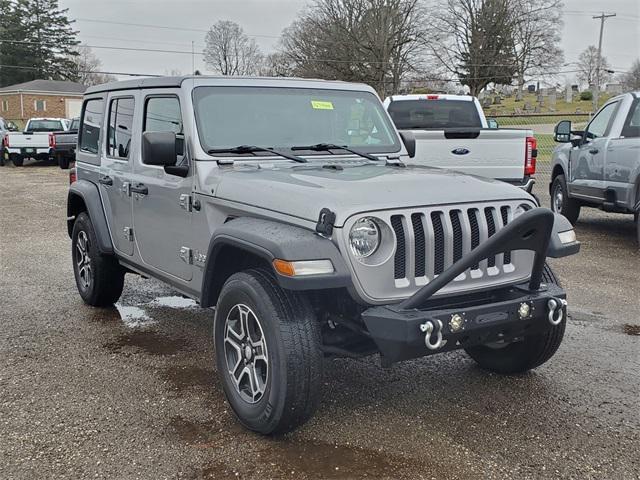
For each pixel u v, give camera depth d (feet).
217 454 11.73
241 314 12.47
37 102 222.07
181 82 15.23
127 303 21.54
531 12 190.80
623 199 28.96
